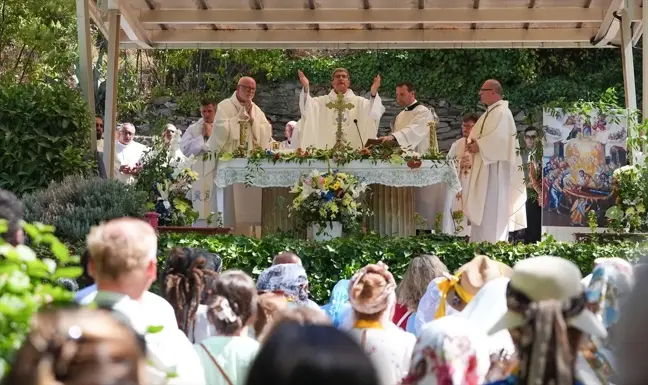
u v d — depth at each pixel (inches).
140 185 464.1
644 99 475.5
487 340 164.7
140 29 591.8
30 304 114.7
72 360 90.7
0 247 124.0
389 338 192.4
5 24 642.8
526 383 134.7
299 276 241.4
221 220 466.3
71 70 694.5
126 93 884.6
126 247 157.8
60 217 365.7
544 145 517.3
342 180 431.8
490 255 398.0
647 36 470.3
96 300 157.0
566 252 398.6
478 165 540.1
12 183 416.5
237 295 182.9
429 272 267.4
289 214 451.5
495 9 577.6
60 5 641.0
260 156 447.2
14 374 90.9
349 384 85.2
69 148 418.9
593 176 510.6
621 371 111.6
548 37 610.5
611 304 162.4
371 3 575.8
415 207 482.3
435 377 155.8
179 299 213.8
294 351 86.4
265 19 581.6
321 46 621.6
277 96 886.4
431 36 614.5
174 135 494.9
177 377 153.9
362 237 418.6
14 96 418.3
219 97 896.9
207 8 582.9
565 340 134.0
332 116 528.4
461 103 873.5
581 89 871.7
